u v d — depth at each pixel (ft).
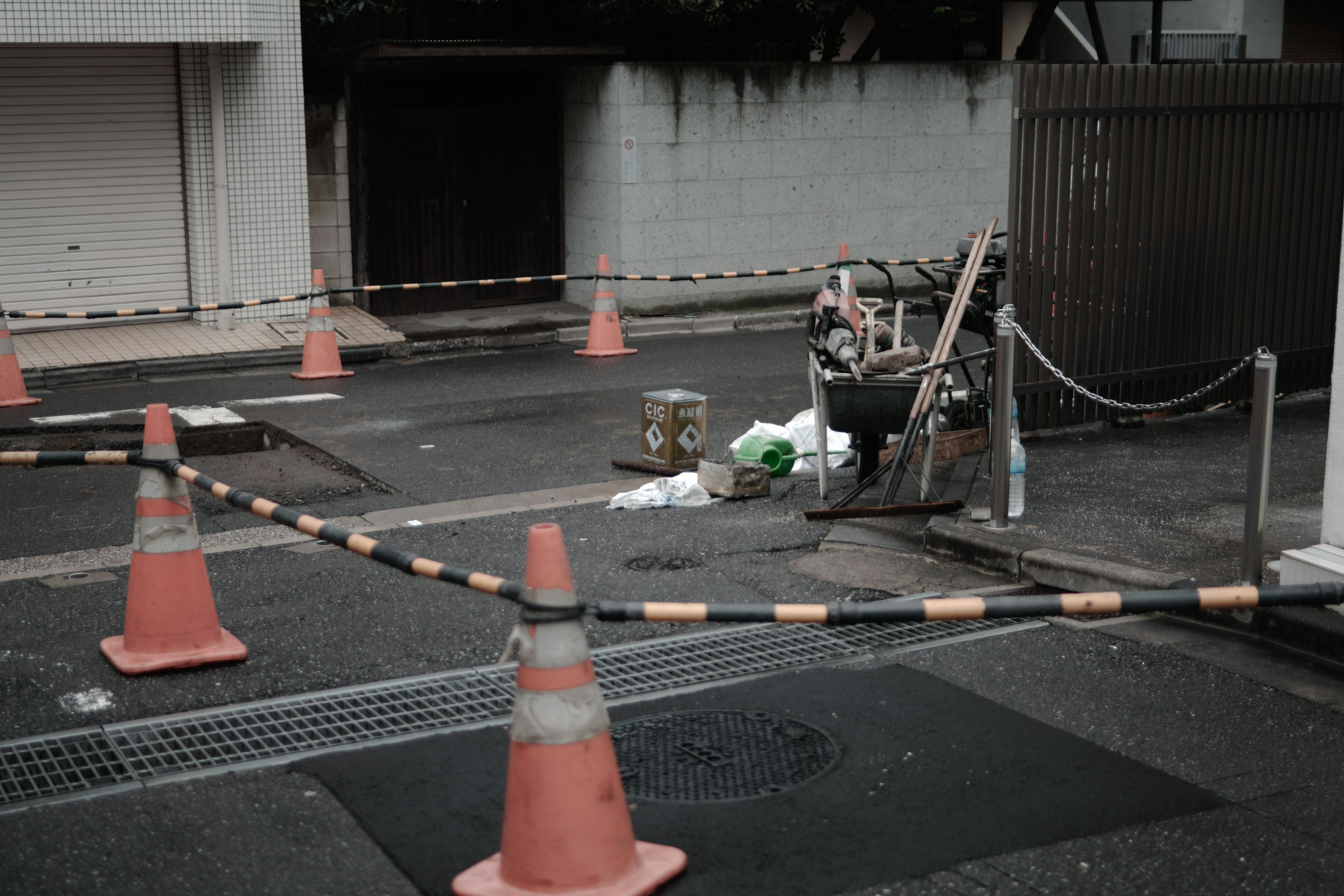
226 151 47.62
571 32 57.11
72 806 14.64
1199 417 34.19
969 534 23.18
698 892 12.65
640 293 53.42
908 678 17.98
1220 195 33.19
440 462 31.37
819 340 26.91
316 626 20.43
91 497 28.71
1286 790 14.70
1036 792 14.65
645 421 30.27
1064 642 19.24
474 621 20.59
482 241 55.01
